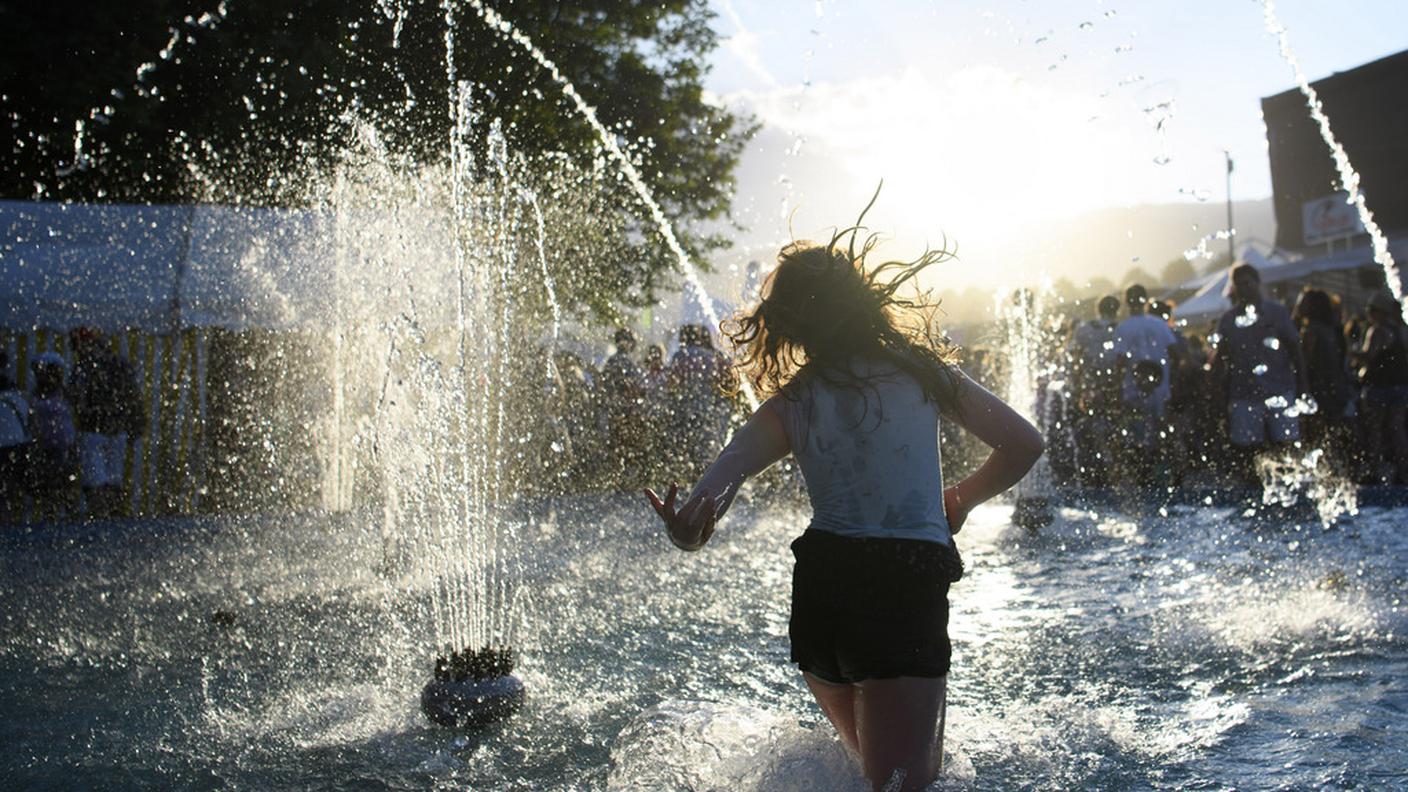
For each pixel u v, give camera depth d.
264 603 5.79
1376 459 10.69
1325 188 24.61
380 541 8.42
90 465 11.13
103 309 11.04
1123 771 2.74
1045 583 5.74
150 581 6.75
